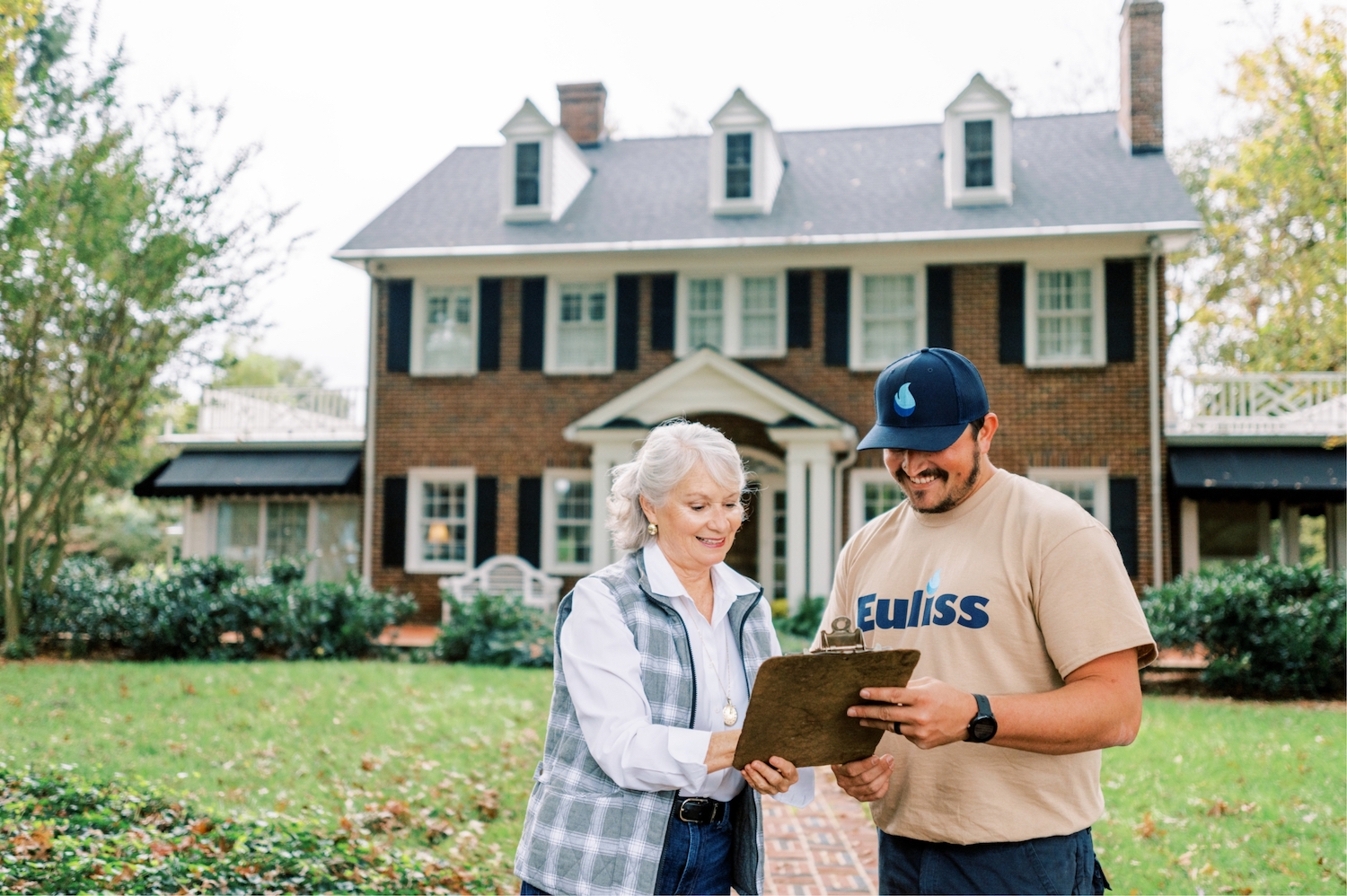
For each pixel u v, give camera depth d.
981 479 2.58
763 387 15.34
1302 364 18.75
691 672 2.46
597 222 17.45
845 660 2.11
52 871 4.06
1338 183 13.20
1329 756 7.55
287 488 17.09
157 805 5.30
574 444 16.83
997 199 16.20
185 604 12.70
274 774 6.68
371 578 17.17
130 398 13.34
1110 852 5.34
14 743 7.19
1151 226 14.92
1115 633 2.30
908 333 16.17
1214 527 16.41
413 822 5.66
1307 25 12.96
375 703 9.32
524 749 7.53
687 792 2.38
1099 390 15.38
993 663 2.45
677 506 2.53
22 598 13.30
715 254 16.45
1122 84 17.66
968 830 2.40
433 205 18.58
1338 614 10.81
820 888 5.02
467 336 17.48
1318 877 4.88
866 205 16.88
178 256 12.62
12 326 12.34
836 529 15.97
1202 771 7.07
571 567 16.78
